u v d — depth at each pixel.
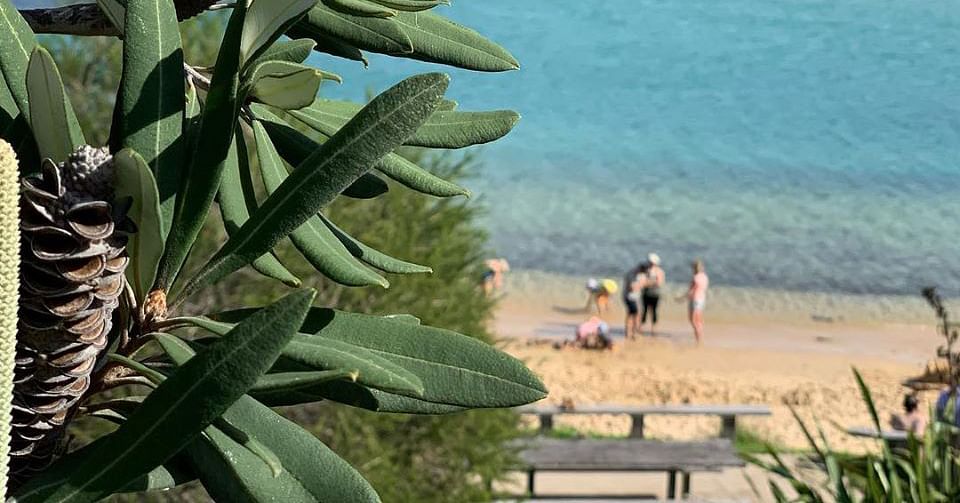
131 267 0.83
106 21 1.05
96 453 0.74
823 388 17.19
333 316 0.91
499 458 6.31
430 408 0.88
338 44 1.06
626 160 33.47
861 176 32.69
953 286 25.25
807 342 21.16
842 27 46.28
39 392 0.76
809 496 4.64
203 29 4.54
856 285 25.14
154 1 0.87
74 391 0.78
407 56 1.02
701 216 29.39
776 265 26.20
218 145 0.85
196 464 0.84
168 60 0.87
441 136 0.99
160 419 0.72
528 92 38.22
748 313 23.41
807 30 46.00
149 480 0.84
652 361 18.67
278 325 0.71
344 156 0.81
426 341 0.89
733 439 9.34
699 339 20.70
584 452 8.80
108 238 0.75
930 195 31.23
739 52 43.09
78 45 4.58
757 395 16.50
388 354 0.89
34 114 0.79
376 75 28.91
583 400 15.34
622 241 27.52
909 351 20.69
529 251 26.56
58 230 0.72
